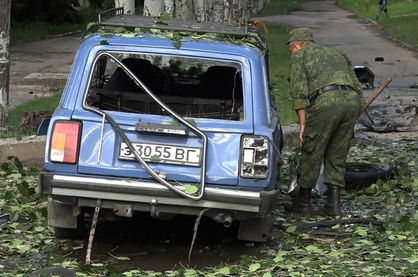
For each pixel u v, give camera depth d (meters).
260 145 6.74
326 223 8.07
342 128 8.26
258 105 6.95
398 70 26.05
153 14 16.48
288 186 9.38
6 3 12.48
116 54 7.61
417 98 19.23
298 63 8.20
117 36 7.21
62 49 32.56
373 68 26.67
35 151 10.50
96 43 7.09
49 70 25.23
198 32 7.54
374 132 14.35
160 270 6.69
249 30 8.23
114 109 7.46
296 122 14.05
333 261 6.88
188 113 7.44
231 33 7.50
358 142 12.86
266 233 7.15
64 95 6.94
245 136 6.77
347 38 40.59
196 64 8.47
